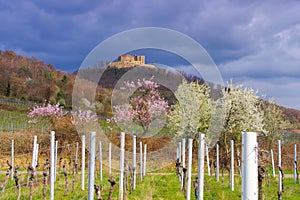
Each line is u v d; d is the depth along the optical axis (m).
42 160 19.03
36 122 26.03
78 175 14.25
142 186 11.20
